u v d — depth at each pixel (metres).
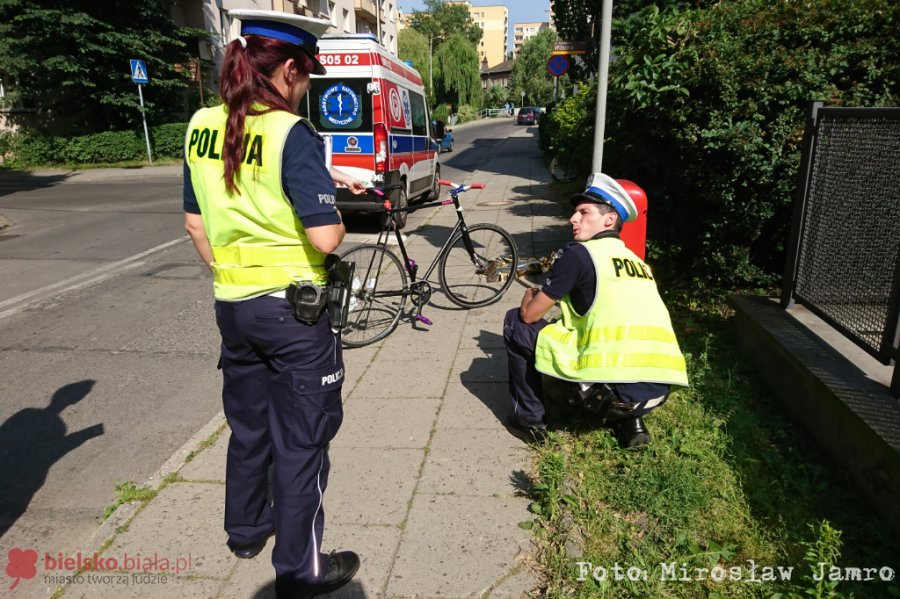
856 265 3.29
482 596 2.29
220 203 1.99
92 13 20.09
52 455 3.52
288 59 1.98
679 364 2.96
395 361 4.48
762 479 2.89
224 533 2.71
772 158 4.36
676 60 4.58
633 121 5.16
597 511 2.68
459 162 21.58
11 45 18.92
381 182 8.73
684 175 4.79
